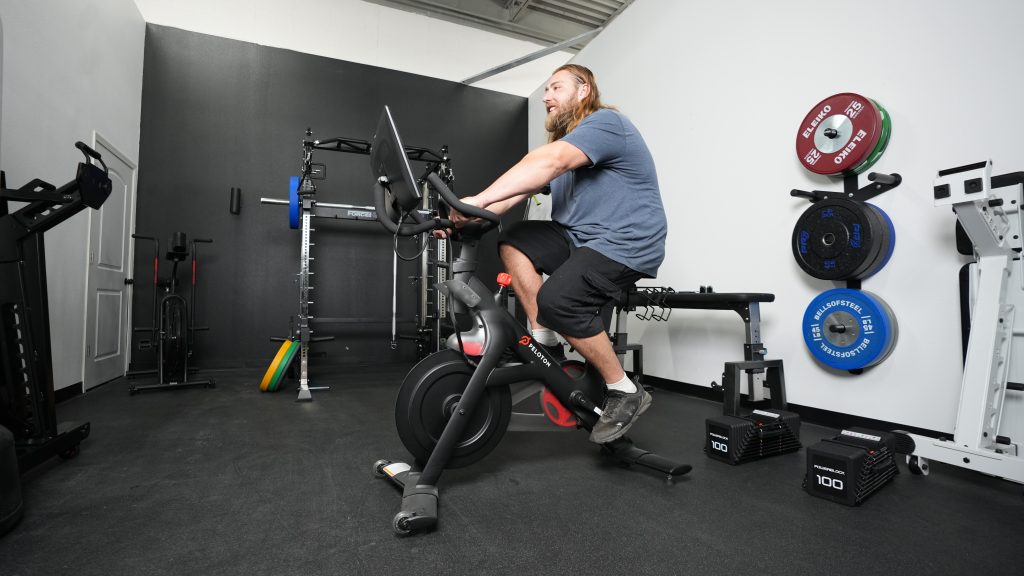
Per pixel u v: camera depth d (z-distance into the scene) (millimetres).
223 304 3965
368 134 4535
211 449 1748
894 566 948
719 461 1636
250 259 4062
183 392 2953
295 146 4270
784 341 2379
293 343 3107
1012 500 1305
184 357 3152
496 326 1303
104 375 3203
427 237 1768
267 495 1305
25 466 1381
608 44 3885
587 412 1496
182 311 3160
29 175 2318
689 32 3068
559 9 4676
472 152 4926
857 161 2006
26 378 1481
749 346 2164
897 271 1925
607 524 1129
